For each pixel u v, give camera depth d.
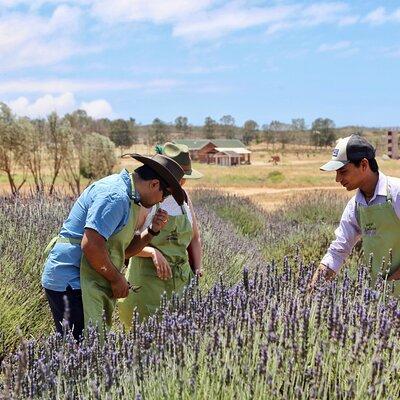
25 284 5.02
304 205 16.03
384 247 4.07
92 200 3.56
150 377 2.67
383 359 2.57
